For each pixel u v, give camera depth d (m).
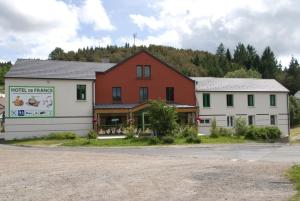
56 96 42.12
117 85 45.31
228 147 31.88
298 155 24.45
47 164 18.00
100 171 15.60
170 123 37.91
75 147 32.16
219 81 53.72
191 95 48.47
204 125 49.06
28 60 45.19
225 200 10.35
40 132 41.31
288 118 54.41
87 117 43.25
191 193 11.30
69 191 11.63
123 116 44.75
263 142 39.09
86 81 43.38
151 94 46.56
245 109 51.66
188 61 166.25
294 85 116.50
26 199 10.60
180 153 26.20
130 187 12.23
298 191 11.43
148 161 19.69
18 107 40.66
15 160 19.69
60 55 155.88
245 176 14.24
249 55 152.88
